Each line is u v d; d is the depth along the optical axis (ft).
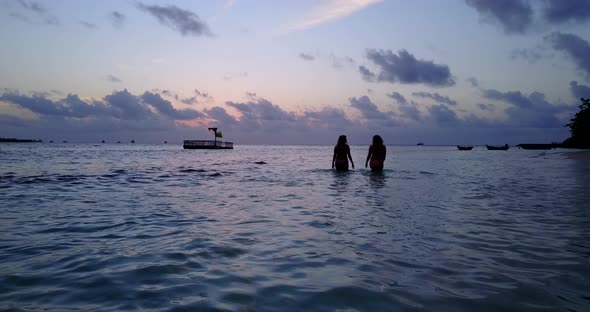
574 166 71.26
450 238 15.61
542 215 20.97
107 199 27.94
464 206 24.29
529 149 279.28
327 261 12.46
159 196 29.78
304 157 135.33
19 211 22.52
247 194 31.04
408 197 28.84
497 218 20.07
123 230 17.33
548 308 8.61
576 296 9.34
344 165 57.00
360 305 8.82
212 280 10.59
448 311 8.47
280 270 11.52
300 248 14.12
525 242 14.90
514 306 8.73
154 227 18.02
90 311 8.46
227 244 14.74
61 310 8.52
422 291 9.73
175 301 9.05
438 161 102.01
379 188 35.17
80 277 10.84
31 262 12.33
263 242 15.06
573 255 13.08
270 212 22.31
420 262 12.31
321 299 9.20
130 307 8.68
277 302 9.01
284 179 44.88
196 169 62.80
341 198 28.43
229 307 8.70
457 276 10.90
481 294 9.50
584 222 18.94
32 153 152.25
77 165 72.02
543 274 11.06
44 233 16.69
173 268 11.69
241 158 120.06
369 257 12.89
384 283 10.33
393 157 139.23
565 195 29.66
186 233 16.72
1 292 9.66
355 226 18.13
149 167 67.36
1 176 46.03
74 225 18.44
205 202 26.53
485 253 13.34
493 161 101.65
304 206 24.59
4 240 15.42
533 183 39.55
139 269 11.57
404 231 17.02
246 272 11.34
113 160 96.58
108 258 12.80
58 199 27.81
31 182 39.47
